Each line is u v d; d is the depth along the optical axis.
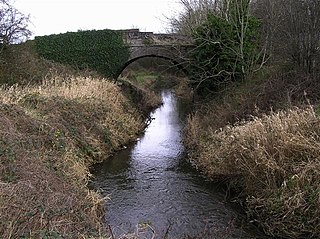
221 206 10.96
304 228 8.55
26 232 6.21
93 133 16.38
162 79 47.47
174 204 11.17
